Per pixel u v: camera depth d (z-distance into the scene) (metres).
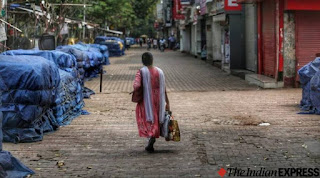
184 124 8.93
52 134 8.02
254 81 15.94
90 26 34.50
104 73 21.52
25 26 19.52
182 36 42.72
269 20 15.92
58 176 5.51
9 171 5.52
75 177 5.47
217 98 12.60
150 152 6.72
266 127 8.47
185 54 39.25
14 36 17.61
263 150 6.70
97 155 6.57
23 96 7.20
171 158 6.34
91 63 18.05
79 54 14.48
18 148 6.91
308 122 8.88
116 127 8.70
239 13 20.03
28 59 7.72
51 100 8.21
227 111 10.40
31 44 18.27
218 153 6.58
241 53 20.20
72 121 9.34
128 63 29.19
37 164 6.06
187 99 12.52
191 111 10.49
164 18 66.69
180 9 37.00
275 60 15.26
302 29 14.58
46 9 19.14
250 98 12.45
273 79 15.28
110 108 11.12
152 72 6.58
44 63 7.81
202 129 8.41
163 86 6.60
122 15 44.16
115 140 7.58
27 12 18.36
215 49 25.48
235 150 6.74
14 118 7.21
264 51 16.70
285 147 6.86
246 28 19.94
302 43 14.62
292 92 13.58
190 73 20.91
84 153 6.69
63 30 23.11
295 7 14.05
